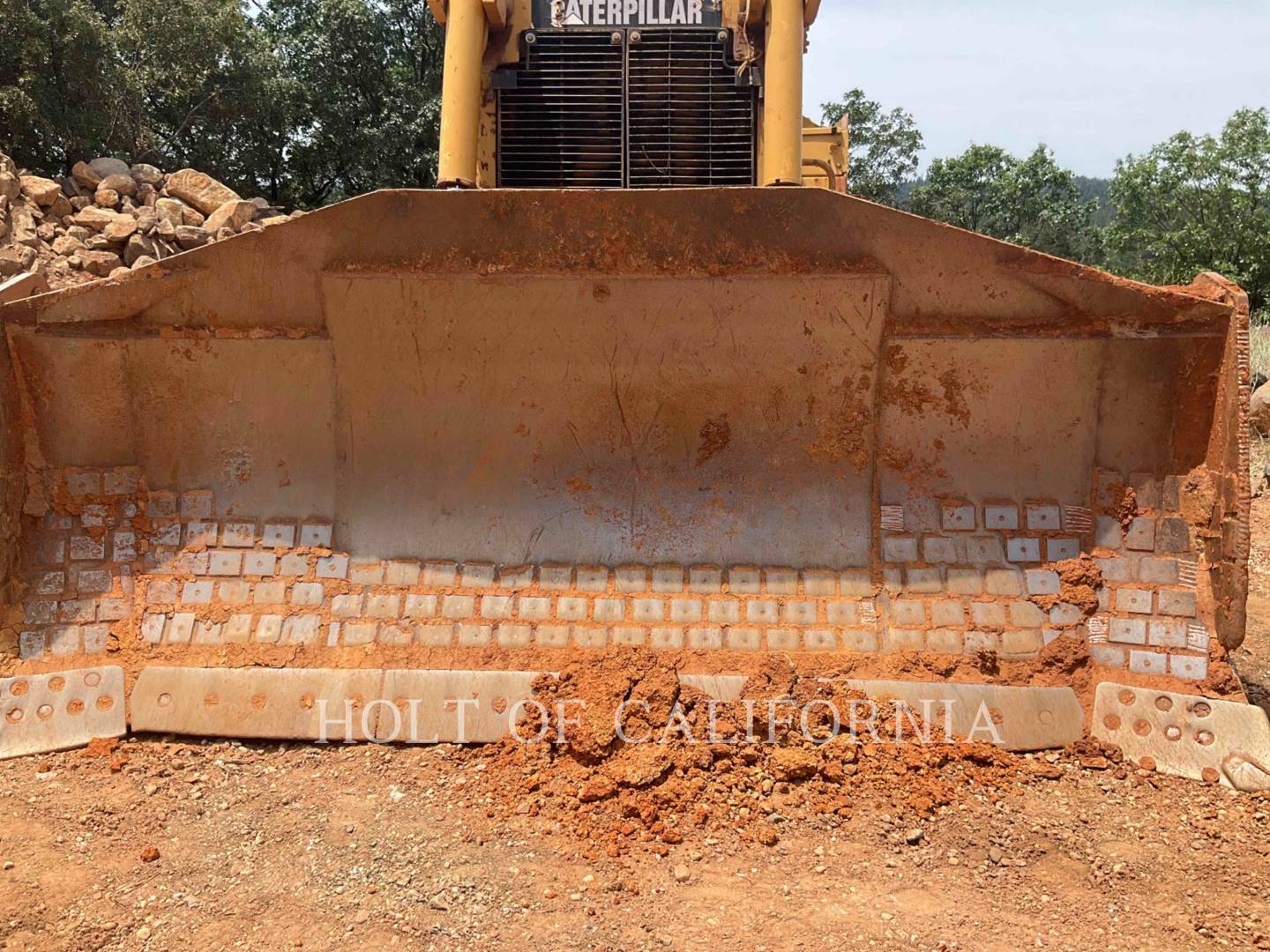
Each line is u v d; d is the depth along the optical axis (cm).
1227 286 388
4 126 1506
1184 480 401
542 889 296
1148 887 299
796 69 510
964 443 422
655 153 534
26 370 415
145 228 1109
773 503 428
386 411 433
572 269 405
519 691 392
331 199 2498
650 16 536
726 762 364
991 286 400
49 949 265
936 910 287
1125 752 377
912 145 3816
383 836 326
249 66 1991
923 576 412
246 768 372
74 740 385
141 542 425
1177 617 393
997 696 388
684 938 272
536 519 431
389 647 408
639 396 429
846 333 412
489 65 536
